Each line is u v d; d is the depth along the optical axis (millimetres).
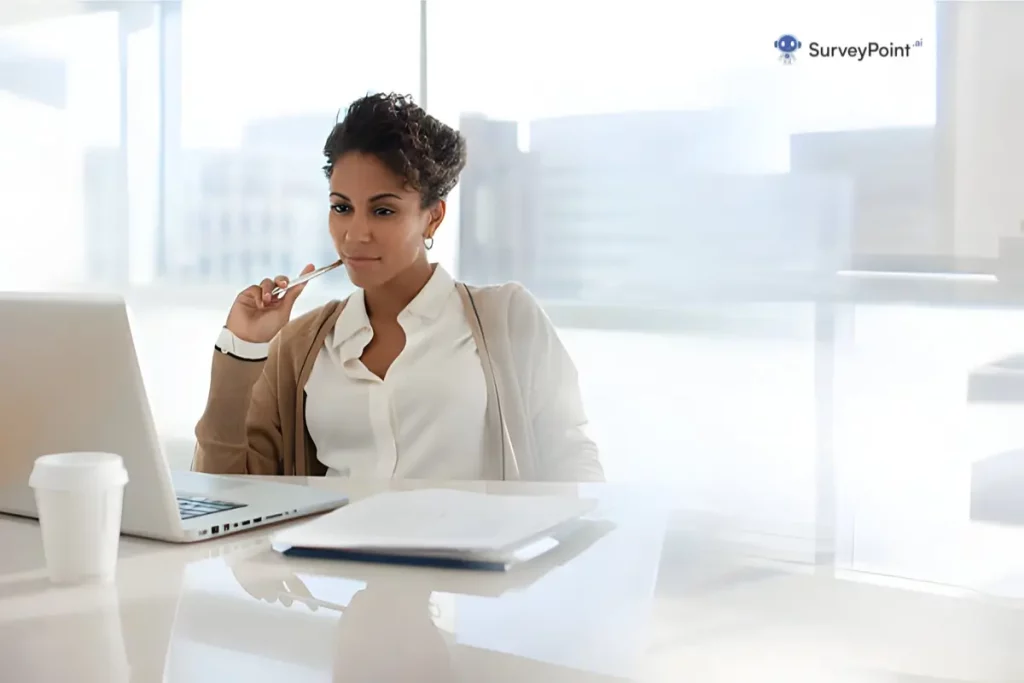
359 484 1154
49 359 830
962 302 1921
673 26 2066
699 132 2068
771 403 2053
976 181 1893
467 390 1522
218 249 2602
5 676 542
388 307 1576
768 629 630
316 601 680
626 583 732
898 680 547
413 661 567
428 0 2299
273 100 2533
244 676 542
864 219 1967
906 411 1965
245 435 1444
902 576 771
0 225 2674
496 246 2262
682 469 2111
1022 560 1856
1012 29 1848
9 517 949
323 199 2535
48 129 2637
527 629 624
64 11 2600
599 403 2172
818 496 2021
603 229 2164
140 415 807
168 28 2574
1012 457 1903
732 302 2070
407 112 1546
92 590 707
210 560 792
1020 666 569
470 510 873
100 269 2656
